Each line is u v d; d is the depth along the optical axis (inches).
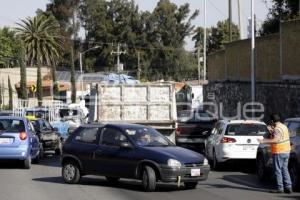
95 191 743.7
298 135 770.2
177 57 5324.8
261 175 864.9
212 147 1061.8
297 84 1381.6
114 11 5329.7
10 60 4793.3
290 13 1999.3
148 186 739.4
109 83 1112.8
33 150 1082.1
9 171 995.3
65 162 829.2
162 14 5324.8
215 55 2386.8
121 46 5260.8
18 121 1046.4
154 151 746.8
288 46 1437.0
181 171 732.0
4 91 4212.6
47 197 687.1
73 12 5339.6
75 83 4192.9
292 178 762.2
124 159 765.9
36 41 4269.2
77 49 5369.1
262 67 1689.2
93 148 800.9
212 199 679.1
